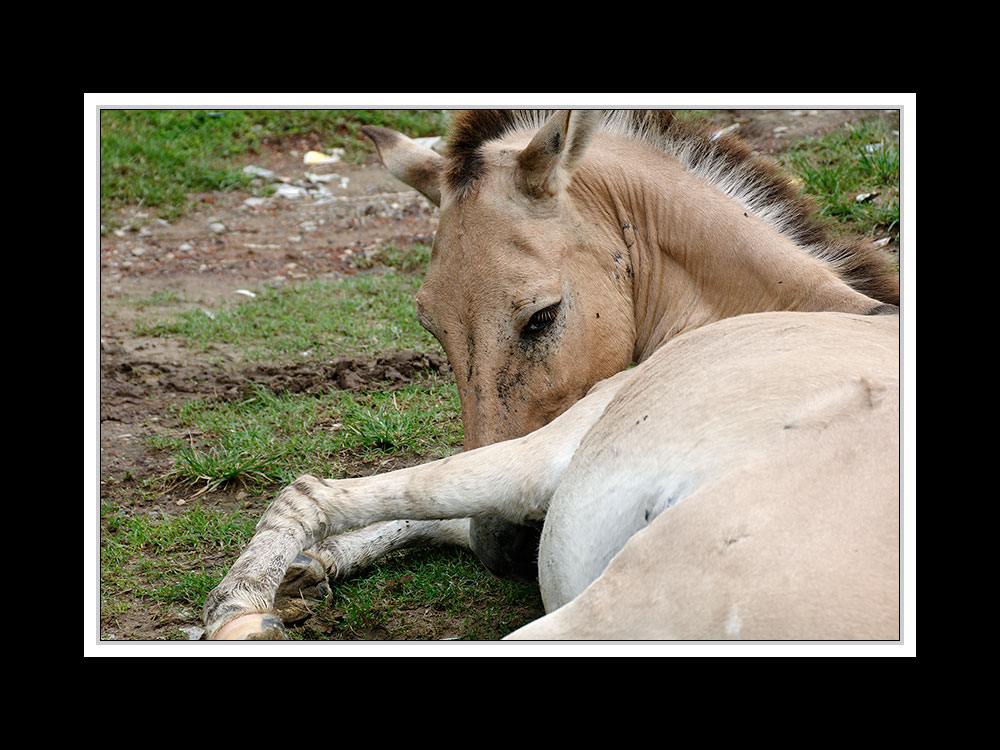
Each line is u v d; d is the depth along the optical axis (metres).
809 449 4.74
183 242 18.22
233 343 13.31
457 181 7.00
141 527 8.52
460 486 6.62
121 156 21.00
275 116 23.70
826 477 4.55
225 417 10.78
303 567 7.05
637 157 7.88
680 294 7.76
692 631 4.31
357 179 21.19
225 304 15.10
